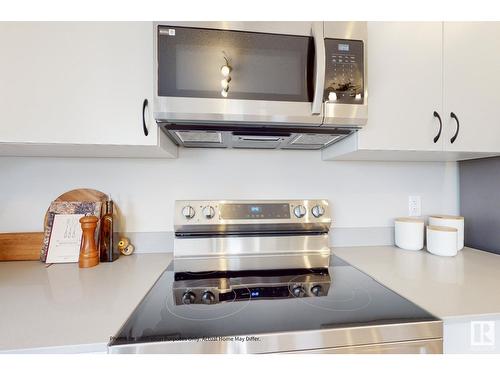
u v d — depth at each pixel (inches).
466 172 53.3
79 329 22.2
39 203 44.6
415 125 39.0
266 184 50.2
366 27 35.4
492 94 40.9
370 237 52.7
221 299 29.3
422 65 39.2
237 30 32.4
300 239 46.6
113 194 46.3
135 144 33.7
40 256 43.0
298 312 25.8
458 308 26.0
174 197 48.0
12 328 22.2
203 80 32.1
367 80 36.5
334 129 37.9
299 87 33.8
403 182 53.8
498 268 38.6
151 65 33.9
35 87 32.1
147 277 35.6
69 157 45.4
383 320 24.1
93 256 39.9
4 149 37.5
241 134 38.3
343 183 52.2
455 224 48.3
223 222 43.8
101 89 33.1
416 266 39.8
